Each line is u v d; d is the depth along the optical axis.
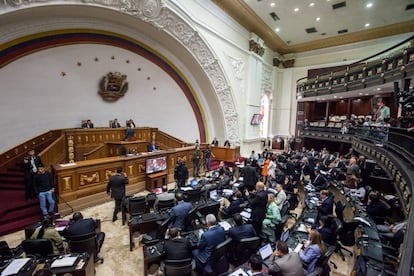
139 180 8.16
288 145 17.59
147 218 4.72
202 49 11.30
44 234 3.68
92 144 9.93
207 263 3.43
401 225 4.70
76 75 9.97
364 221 4.75
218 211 5.39
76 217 3.95
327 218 4.63
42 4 6.41
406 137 5.33
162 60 12.04
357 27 14.48
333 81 13.72
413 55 7.16
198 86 13.41
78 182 6.38
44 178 5.43
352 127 11.76
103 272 3.97
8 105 8.13
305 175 9.59
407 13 12.48
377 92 12.77
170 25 9.70
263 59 16.64
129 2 8.20
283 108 19.75
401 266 1.76
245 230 3.69
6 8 5.84
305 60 18.64
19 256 3.51
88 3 7.39
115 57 10.86
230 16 12.70
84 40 9.20
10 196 6.32
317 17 13.23
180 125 13.77
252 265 2.81
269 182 7.79
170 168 9.51
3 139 8.05
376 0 11.24
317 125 15.96
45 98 9.13
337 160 10.75
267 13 12.85
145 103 12.58
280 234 4.66
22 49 7.67
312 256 3.33
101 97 11.00
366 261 3.53
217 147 12.84
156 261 3.61
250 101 15.08
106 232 5.27
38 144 8.79
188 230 4.80
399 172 5.40
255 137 16.20
